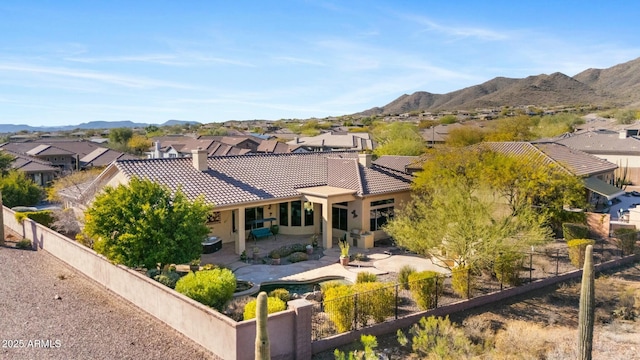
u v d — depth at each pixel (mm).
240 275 24703
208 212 23578
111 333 17172
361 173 33719
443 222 22109
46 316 18719
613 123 108312
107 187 22719
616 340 17672
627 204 44750
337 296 18141
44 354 15445
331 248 30328
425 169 33406
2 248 29969
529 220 23578
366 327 17391
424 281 19453
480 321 18641
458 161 31891
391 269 25797
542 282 23594
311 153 40000
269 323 14750
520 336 17078
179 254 21328
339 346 16562
